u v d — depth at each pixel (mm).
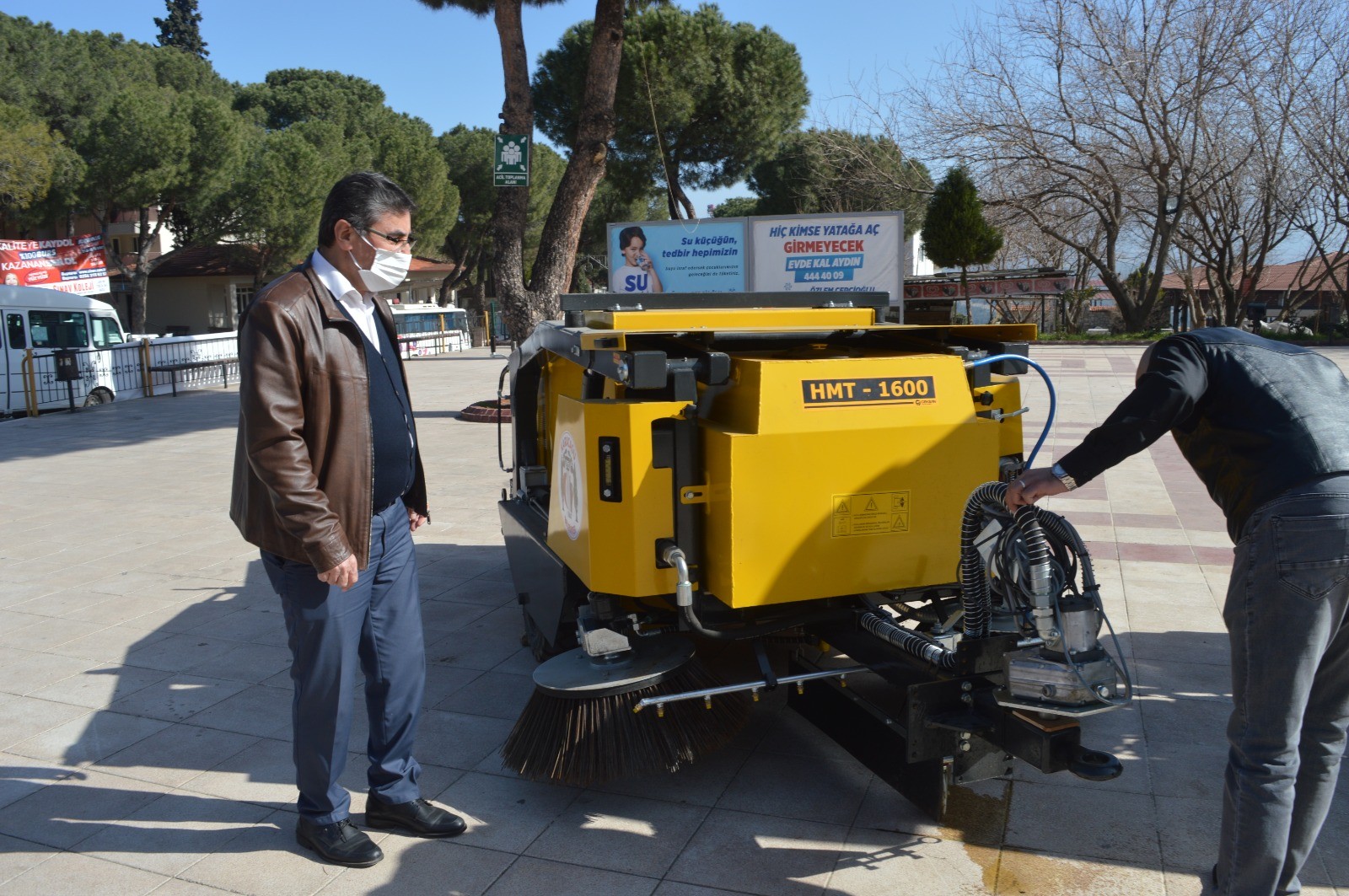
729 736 3344
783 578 3004
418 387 18922
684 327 3432
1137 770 3434
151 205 30062
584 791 3406
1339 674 2387
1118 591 5418
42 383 16625
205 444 12305
